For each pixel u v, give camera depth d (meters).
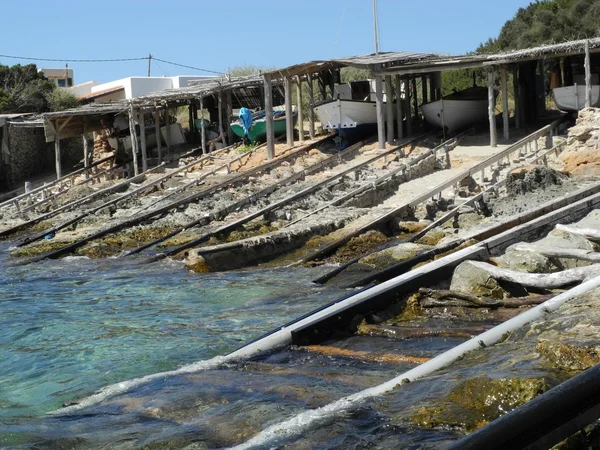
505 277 13.59
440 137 36.25
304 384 10.04
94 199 35.88
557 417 5.30
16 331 15.15
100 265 22.45
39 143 48.28
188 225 26.50
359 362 11.02
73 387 11.35
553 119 36.91
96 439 8.70
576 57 37.56
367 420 8.29
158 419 9.28
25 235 30.88
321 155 36.62
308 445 7.82
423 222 22.69
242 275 19.56
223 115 47.31
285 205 26.73
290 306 15.45
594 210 17.58
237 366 11.26
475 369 9.05
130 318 15.63
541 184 23.05
